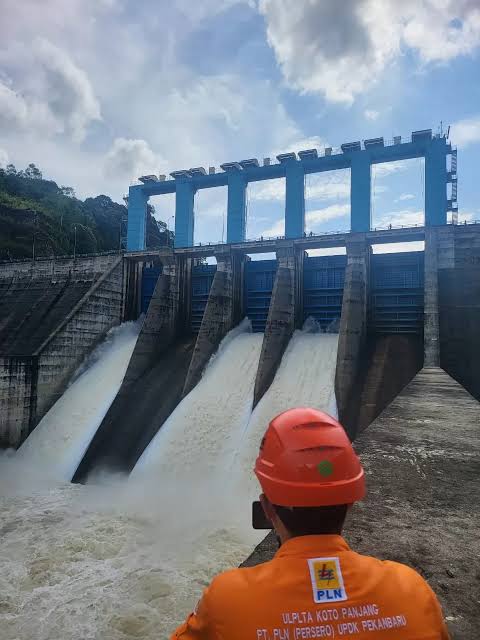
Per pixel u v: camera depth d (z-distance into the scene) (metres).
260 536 17.91
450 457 5.89
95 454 27.41
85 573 15.09
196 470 24.50
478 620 2.72
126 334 39.09
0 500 22.12
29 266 43.72
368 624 1.53
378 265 32.41
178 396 30.56
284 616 1.52
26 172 97.19
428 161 39.22
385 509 4.31
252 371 30.64
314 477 1.72
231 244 35.03
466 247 28.59
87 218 77.50
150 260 40.09
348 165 42.88
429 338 26.45
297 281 33.53
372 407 25.09
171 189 50.19
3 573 15.12
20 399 30.36
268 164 45.62
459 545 3.61
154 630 12.20
